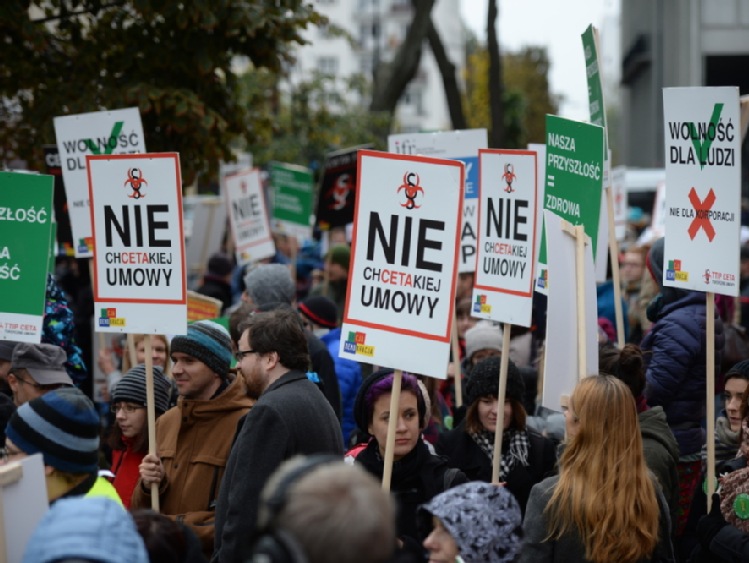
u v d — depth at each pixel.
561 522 4.50
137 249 6.02
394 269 5.21
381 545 2.44
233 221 13.22
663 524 4.71
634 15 39.44
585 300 5.64
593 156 5.91
